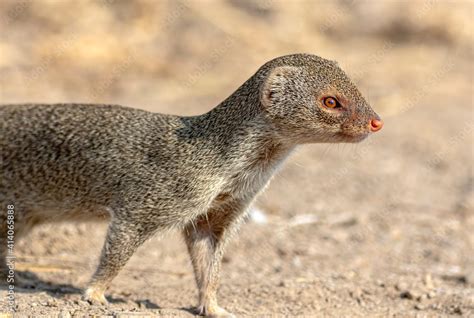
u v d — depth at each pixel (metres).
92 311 15.48
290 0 45.56
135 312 15.60
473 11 47.84
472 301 18.42
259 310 17.83
